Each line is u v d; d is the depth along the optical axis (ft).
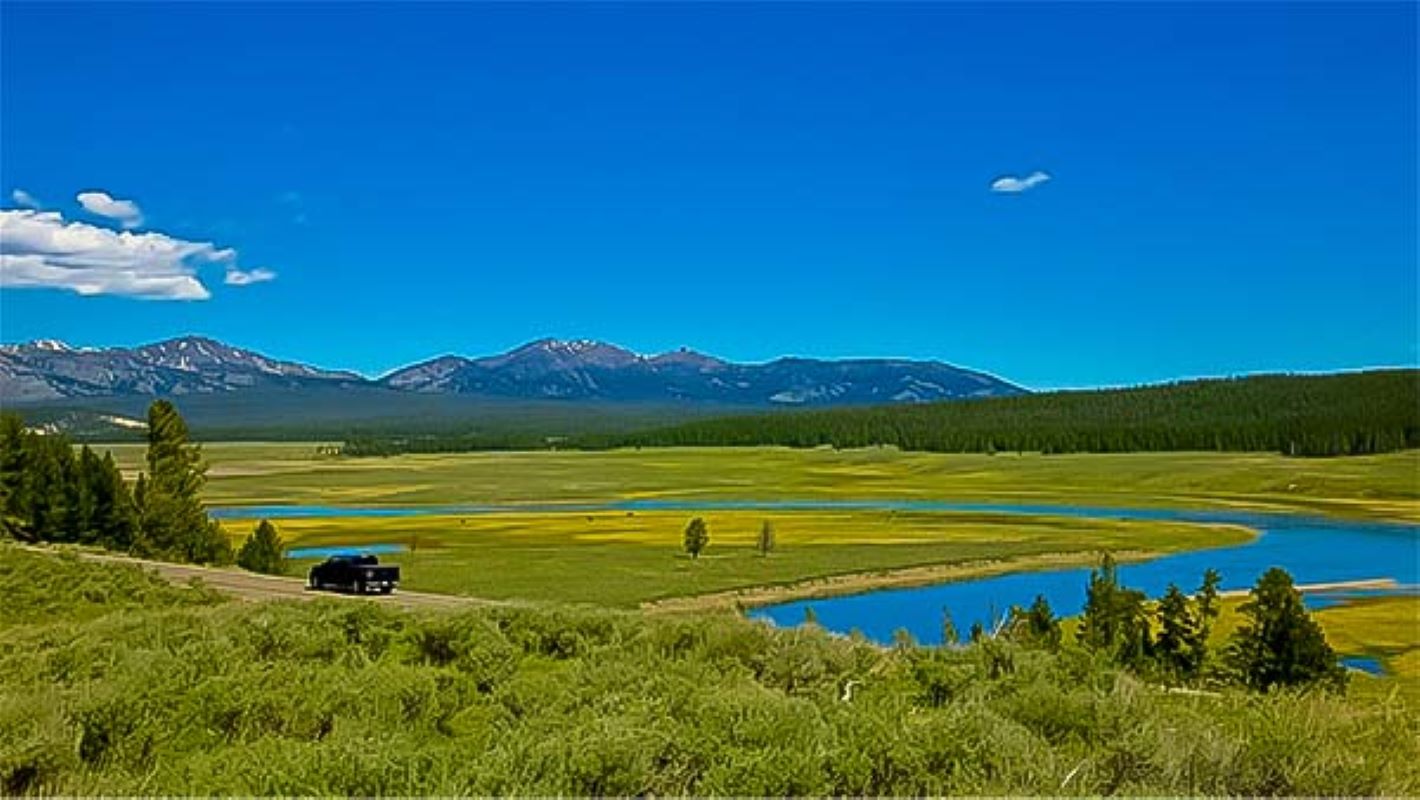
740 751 26.84
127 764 30.14
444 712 34.78
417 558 291.99
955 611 221.25
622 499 579.48
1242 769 27.71
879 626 202.80
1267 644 96.17
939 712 32.35
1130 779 27.45
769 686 41.78
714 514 465.88
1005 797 25.66
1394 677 132.05
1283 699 34.88
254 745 28.48
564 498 586.86
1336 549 342.85
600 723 27.86
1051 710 31.53
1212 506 524.11
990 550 322.55
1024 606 224.74
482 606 60.23
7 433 235.61
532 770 25.84
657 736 27.14
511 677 40.42
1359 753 29.09
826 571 272.10
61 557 121.49
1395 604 219.00
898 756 26.68
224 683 33.55
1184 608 108.78
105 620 56.39
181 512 238.48
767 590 245.45
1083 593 248.11
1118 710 31.68
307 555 302.25
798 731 28.04
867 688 38.83
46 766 28.58
